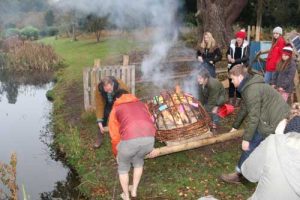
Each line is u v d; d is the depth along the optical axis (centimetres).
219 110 665
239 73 452
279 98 452
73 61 1900
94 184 609
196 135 609
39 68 1892
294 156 305
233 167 610
